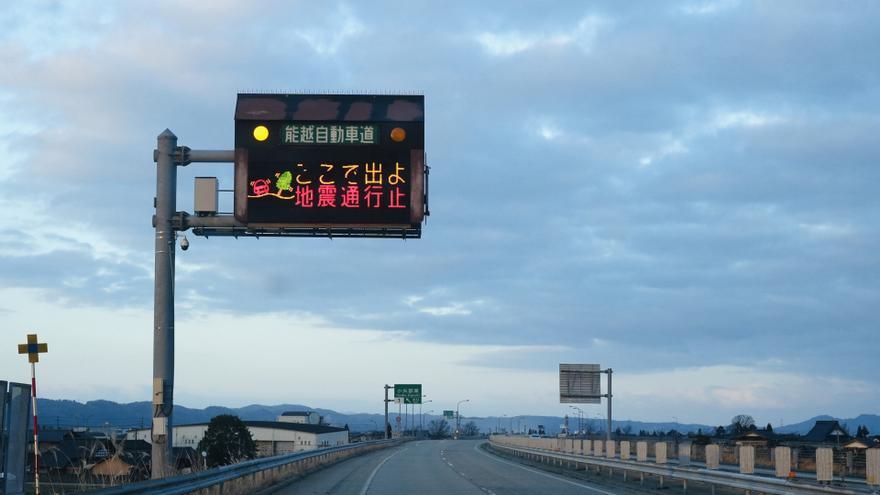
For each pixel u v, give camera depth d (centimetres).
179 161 2292
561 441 5006
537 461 5384
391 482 3328
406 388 13012
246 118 2312
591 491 2895
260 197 2292
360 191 2309
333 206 2300
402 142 2328
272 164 2308
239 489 2473
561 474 3975
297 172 2308
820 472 1878
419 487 3052
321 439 10225
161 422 2170
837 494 1758
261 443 10006
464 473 4044
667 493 2777
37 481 1897
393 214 2305
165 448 2169
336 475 3831
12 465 1340
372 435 12681
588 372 6344
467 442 12350
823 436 7088
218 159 2305
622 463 3341
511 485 3189
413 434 16188
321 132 2320
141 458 2427
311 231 2331
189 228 2291
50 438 5022
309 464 4225
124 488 1459
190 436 9819
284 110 2325
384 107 2348
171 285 2242
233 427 5966
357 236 2366
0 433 1302
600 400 6303
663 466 2877
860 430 7112
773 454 4425
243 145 2302
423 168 2333
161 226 2261
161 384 2189
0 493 1302
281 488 2956
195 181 2286
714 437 7525
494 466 4800
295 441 10119
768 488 2059
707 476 2478
